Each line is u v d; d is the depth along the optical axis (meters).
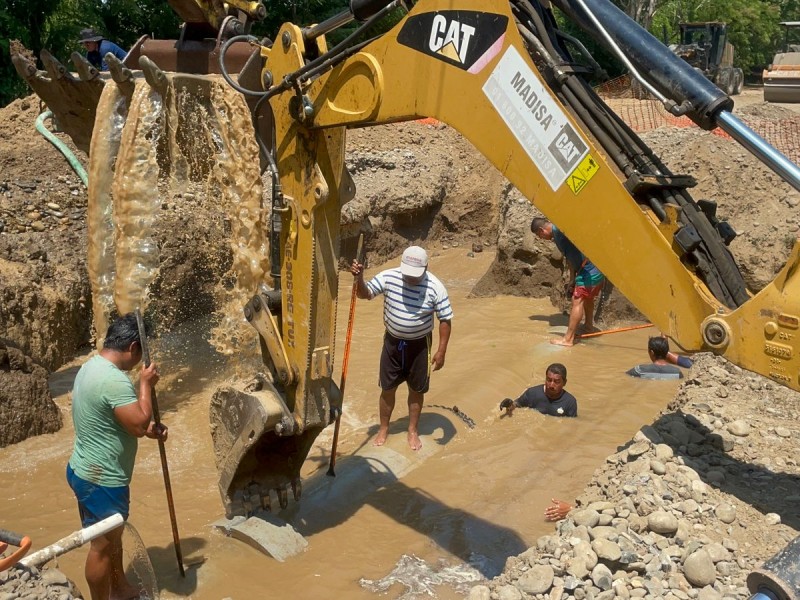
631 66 3.84
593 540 4.45
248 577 5.18
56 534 5.63
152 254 6.60
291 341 5.35
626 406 7.88
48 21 19.27
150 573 4.65
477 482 6.47
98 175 6.68
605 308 10.77
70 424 7.50
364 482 6.38
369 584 5.13
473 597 4.20
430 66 4.52
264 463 5.75
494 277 12.37
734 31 44.12
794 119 15.93
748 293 3.97
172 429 7.45
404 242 14.92
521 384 8.59
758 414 6.39
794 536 4.51
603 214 4.01
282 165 5.31
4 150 11.73
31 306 8.26
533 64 4.12
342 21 5.09
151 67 6.10
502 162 4.31
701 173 11.72
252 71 5.87
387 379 6.82
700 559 4.14
